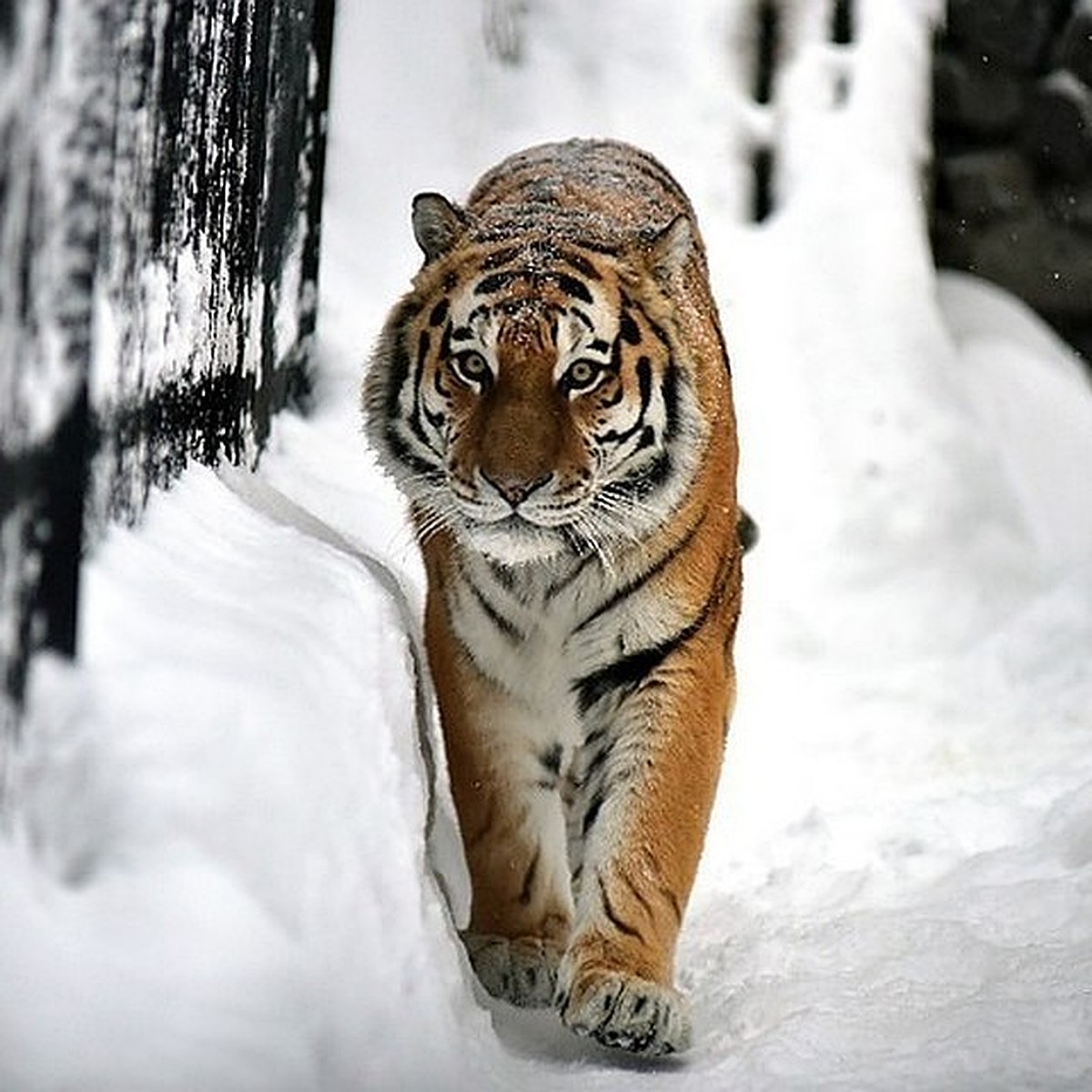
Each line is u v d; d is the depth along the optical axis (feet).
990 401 66.28
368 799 26.99
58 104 22.67
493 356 32.27
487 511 31.68
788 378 58.95
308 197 48.62
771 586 54.80
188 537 29.22
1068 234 71.87
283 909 24.23
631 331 32.89
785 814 44.55
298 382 49.88
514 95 61.52
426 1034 25.75
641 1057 30.63
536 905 33.99
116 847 23.43
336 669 27.94
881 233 62.13
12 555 22.26
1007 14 71.46
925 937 34.78
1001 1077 28.48
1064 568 60.29
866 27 66.08
